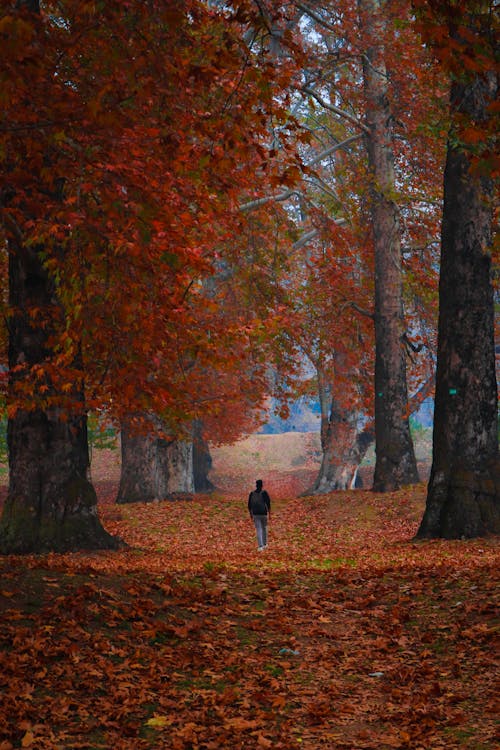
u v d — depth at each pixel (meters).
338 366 44.09
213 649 9.66
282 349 35.47
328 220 38.16
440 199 37.38
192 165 12.50
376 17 34.47
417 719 7.32
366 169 37.59
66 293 11.95
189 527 30.45
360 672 9.15
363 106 36.66
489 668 8.71
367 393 44.31
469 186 21.28
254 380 36.31
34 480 18.11
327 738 6.96
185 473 43.59
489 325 21.42
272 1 21.09
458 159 21.38
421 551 19.11
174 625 10.48
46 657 8.22
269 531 30.03
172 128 11.67
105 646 8.92
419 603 12.19
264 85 9.17
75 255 11.91
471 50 6.95
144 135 11.12
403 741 6.74
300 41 33.81
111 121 9.12
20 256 16.97
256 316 30.14
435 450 21.66
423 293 40.41
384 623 11.20
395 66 34.16
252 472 69.75
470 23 8.51
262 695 8.02
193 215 13.95
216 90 13.22
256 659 9.51
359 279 43.59
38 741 6.33
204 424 53.28
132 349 13.02
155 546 25.16
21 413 18.12
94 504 18.67
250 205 30.91
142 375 13.29
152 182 11.86
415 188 38.44
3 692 7.24
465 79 8.29
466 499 20.69
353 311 39.78
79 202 11.27
